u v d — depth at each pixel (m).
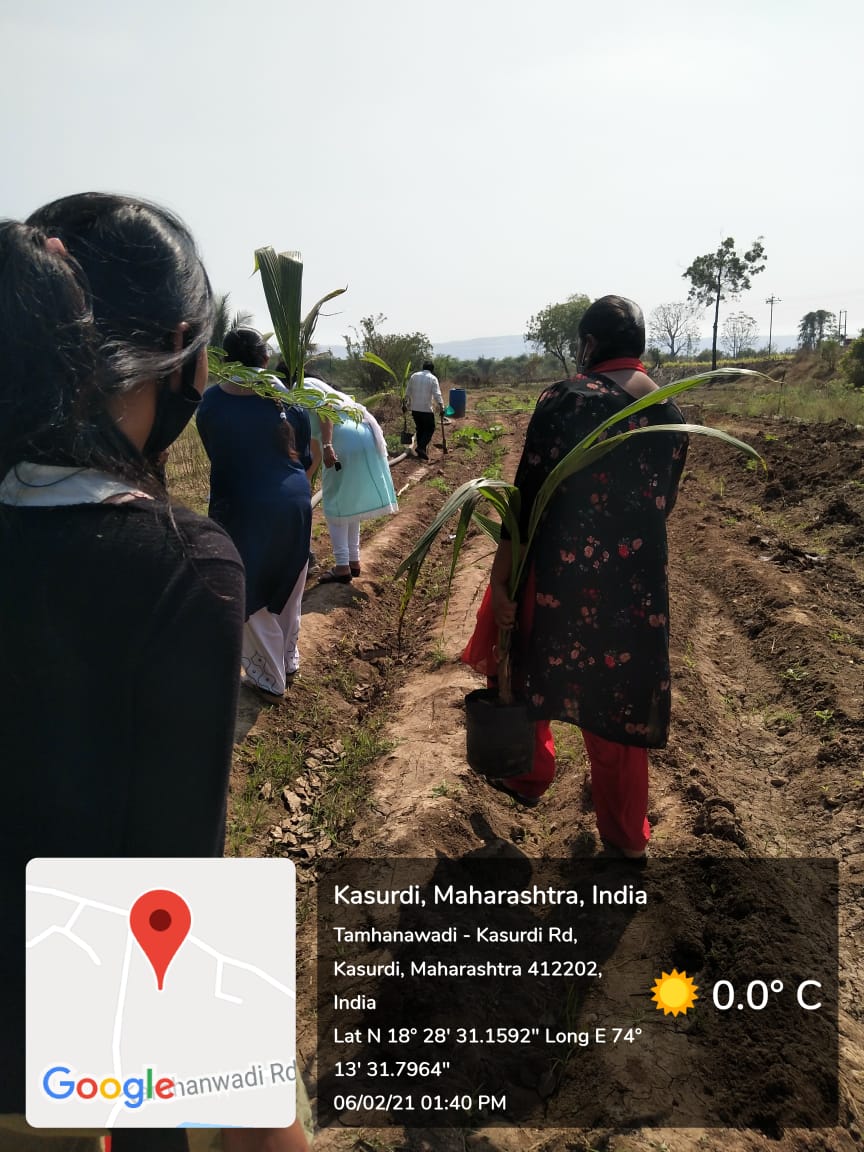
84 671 0.96
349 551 7.34
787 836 4.04
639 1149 2.42
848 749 4.54
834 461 11.45
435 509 11.24
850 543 8.36
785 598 6.58
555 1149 2.45
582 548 3.11
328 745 4.88
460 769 4.30
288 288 4.73
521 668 3.32
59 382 0.98
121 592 0.96
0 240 1.02
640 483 3.10
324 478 7.00
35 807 0.97
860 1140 2.50
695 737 4.72
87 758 0.97
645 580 3.14
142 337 1.05
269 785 4.33
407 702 5.34
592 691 3.21
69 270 1.01
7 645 0.95
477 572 7.70
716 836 3.69
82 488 1.00
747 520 9.54
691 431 2.85
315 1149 2.44
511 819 4.11
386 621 6.97
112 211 1.09
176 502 1.10
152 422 1.14
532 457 3.15
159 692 0.97
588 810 3.98
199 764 1.00
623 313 3.15
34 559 0.95
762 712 5.26
